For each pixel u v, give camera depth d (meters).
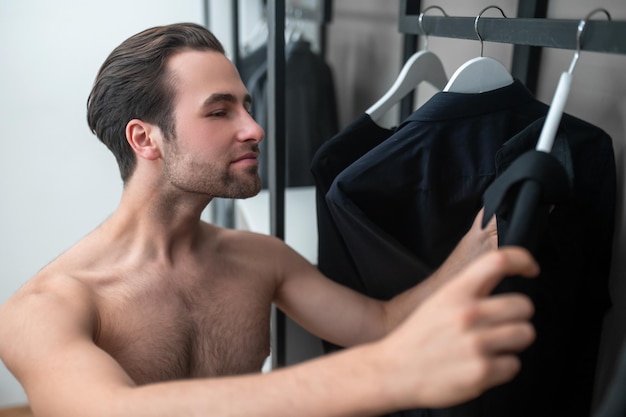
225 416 0.45
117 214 0.79
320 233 0.90
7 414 2.40
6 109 2.23
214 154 0.74
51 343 0.60
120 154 0.78
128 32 2.29
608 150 0.71
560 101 0.55
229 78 0.75
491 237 0.70
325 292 0.89
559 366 0.75
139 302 0.75
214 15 2.35
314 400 0.43
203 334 0.80
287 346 1.18
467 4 1.12
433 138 0.76
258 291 0.86
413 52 1.25
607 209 0.73
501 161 0.67
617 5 0.75
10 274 2.44
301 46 1.64
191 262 0.81
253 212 1.56
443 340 0.39
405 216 0.83
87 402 0.51
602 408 0.46
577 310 0.77
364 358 0.42
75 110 2.32
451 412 0.73
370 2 1.61
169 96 0.72
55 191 2.40
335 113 1.74
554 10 0.89
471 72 0.77
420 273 0.80
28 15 2.15
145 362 0.74
